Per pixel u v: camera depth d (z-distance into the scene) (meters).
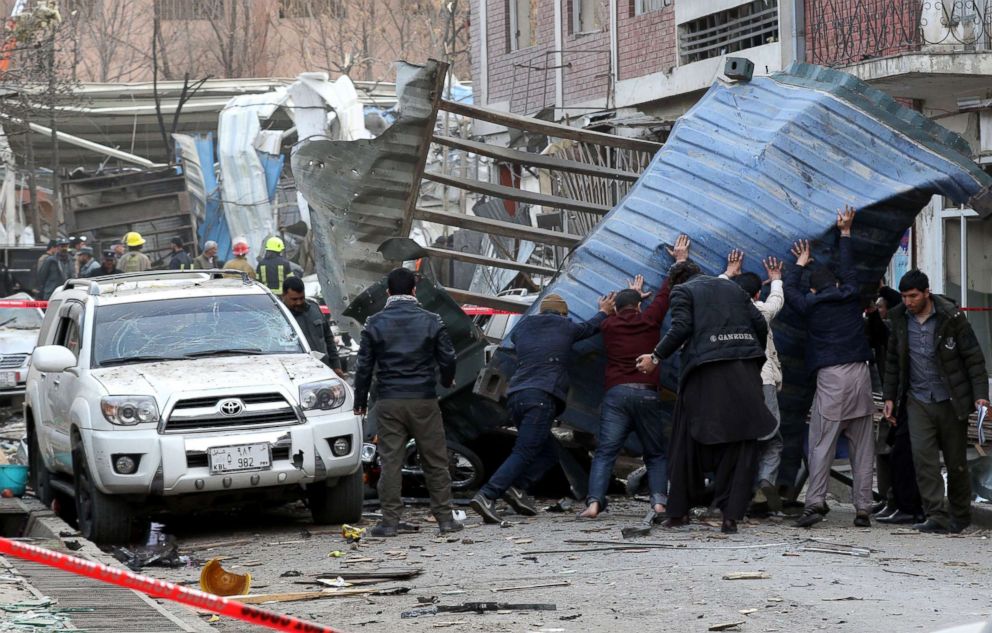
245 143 42.66
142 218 43.16
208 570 9.06
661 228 15.27
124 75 70.50
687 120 16.08
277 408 13.60
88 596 10.01
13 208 42.00
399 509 13.72
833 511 15.69
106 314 15.05
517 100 38.53
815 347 14.02
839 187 14.91
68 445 14.59
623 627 8.79
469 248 37.47
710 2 29.84
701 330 13.30
